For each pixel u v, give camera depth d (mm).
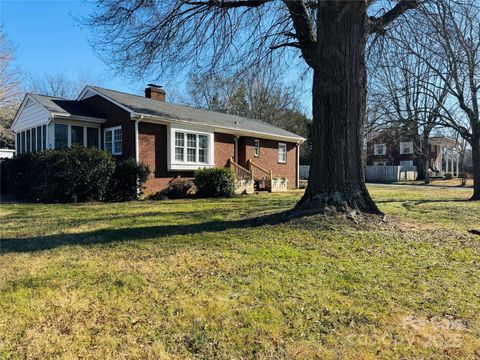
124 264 4477
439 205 10523
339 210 6492
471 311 3135
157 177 14484
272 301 3318
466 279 3906
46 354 2525
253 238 5609
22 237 6164
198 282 3812
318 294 3473
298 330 2818
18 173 14055
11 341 2688
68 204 11406
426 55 10469
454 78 12273
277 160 21344
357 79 6730
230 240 5543
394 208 9531
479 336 2734
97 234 6352
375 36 9086
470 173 38656
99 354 2525
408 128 14484
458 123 14898
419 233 5969
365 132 13820
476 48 11250
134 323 2949
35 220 8008
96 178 12172
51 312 3139
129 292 3562
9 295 3496
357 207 6680
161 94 18922
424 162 29953
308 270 4141
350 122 6699
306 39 7574
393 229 6133
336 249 4961
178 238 5824
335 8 6500
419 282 3807
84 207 10492
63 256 4891
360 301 3326
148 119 13891
